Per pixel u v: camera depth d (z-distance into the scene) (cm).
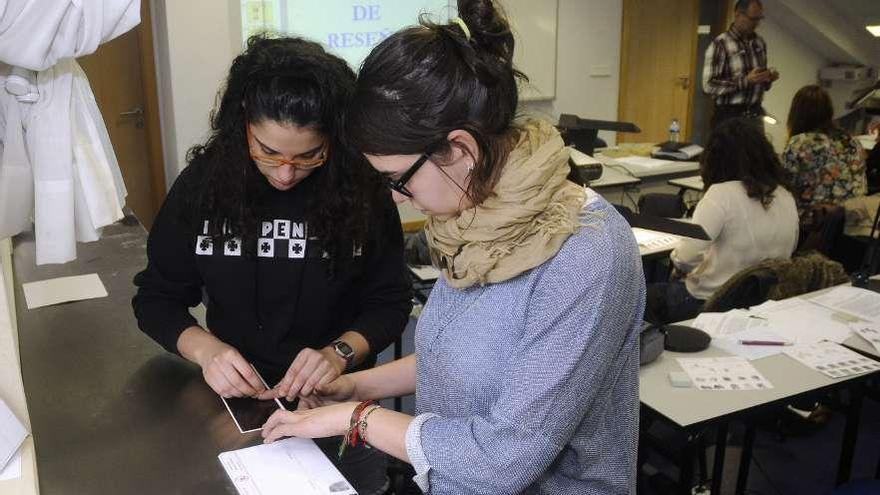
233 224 129
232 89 121
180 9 418
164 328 133
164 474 99
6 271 162
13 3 95
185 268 137
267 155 121
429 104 76
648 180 418
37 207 119
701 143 725
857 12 710
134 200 471
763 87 554
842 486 166
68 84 117
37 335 146
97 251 201
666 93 683
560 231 81
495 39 81
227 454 103
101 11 104
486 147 78
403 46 77
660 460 249
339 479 98
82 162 123
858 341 206
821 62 771
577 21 607
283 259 133
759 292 239
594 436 90
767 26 720
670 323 228
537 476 82
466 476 82
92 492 94
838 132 373
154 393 122
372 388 122
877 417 289
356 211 130
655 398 175
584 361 80
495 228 82
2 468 93
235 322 138
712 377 184
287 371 132
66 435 108
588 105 638
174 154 443
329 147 123
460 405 91
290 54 116
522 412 80
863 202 340
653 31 657
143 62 448
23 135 118
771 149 273
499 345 87
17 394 109
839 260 331
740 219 268
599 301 80
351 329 139
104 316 156
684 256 279
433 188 82
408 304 148
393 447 90
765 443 267
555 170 82
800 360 194
